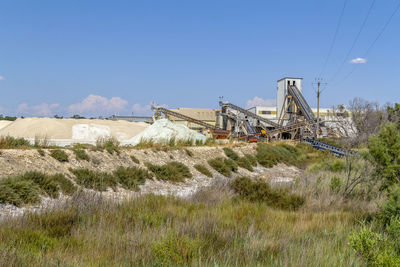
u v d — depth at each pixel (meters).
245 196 13.98
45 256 5.98
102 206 10.10
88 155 18.42
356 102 70.88
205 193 14.20
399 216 8.85
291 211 12.18
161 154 23.80
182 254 6.26
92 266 5.70
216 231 7.99
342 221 10.05
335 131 80.25
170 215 9.70
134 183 16.89
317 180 16.38
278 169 32.12
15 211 10.86
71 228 8.26
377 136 14.15
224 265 5.86
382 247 6.73
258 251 6.58
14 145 17.69
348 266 6.09
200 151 27.97
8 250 5.88
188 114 125.88
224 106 98.12
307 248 6.94
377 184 14.04
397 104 60.38
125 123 55.97
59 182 14.02
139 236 7.32
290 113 110.56
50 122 48.03
